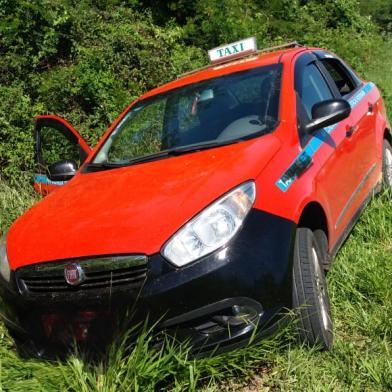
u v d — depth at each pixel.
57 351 3.14
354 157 4.54
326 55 5.27
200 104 4.34
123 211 3.18
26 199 5.96
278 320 3.03
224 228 2.95
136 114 4.68
